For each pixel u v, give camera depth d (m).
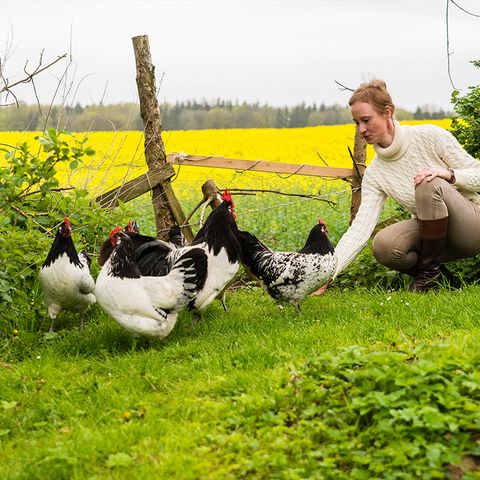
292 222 11.18
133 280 5.60
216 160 8.49
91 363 5.38
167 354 5.41
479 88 8.06
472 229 6.57
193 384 4.68
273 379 4.45
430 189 6.35
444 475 3.37
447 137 6.56
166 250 6.71
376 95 6.46
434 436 3.58
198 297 6.17
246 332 5.88
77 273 6.26
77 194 7.26
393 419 3.62
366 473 3.40
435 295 6.46
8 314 6.30
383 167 6.86
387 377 3.89
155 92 8.22
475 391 3.88
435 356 4.20
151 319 5.60
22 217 7.04
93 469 3.65
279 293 6.51
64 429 4.23
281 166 8.51
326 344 5.22
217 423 4.03
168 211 8.27
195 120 48.56
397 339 5.05
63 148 5.87
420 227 6.56
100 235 7.54
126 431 4.00
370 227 6.95
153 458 3.69
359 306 6.50
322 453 3.58
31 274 6.91
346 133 28.56
